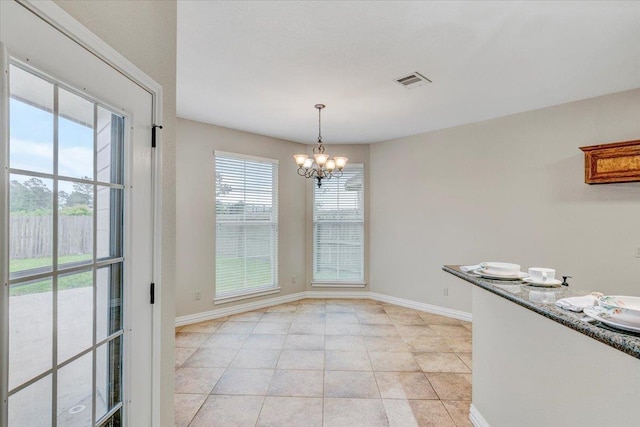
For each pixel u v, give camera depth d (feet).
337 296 16.47
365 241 16.38
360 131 14.28
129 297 4.08
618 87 9.50
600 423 3.53
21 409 2.78
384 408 7.08
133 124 4.18
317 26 6.44
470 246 13.01
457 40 6.97
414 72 8.49
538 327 4.57
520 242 11.74
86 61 3.38
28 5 2.72
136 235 4.22
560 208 10.88
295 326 12.32
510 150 11.98
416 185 14.67
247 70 8.38
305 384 8.06
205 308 13.01
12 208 2.68
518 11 5.97
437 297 13.92
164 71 4.96
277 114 11.93
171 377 5.06
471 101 10.59
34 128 2.87
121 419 3.99
